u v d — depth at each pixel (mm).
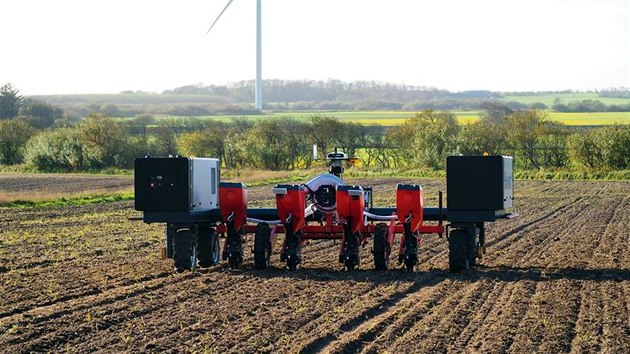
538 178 70250
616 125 76062
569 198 48500
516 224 33562
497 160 21094
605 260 23188
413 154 82125
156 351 13203
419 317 15539
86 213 39000
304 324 15016
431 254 24828
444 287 18719
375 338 14070
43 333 14492
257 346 13461
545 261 23047
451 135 81125
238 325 14891
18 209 41438
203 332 14391
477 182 21188
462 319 15297
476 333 14281
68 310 16250
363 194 21188
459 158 21266
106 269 21609
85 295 18078
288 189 20938
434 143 80562
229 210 21406
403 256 20875
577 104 189000
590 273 20672
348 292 18000
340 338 14125
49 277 20328
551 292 17969
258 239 21156
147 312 16078
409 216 20859
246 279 19844
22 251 25266
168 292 18109
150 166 20875
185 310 16172
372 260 23328
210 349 13219
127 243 27219
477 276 20266
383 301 16969
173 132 93750
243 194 21406
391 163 84188
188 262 20953
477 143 79375
